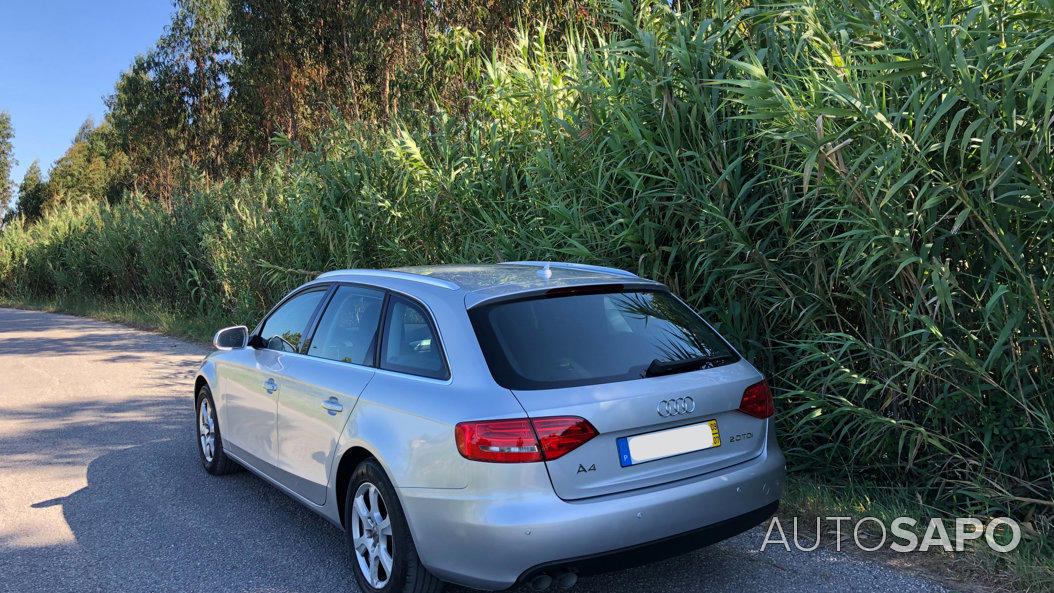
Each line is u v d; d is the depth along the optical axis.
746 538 3.79
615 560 2.71
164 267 17.30
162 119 39.38
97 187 67.81
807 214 4.47
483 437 2.68
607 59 5.91
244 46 31.89
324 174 9.72
